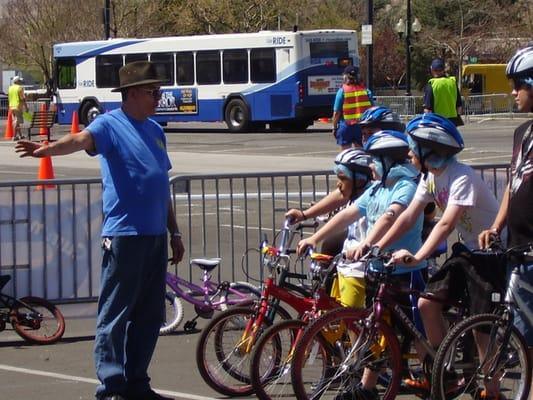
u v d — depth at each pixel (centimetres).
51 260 1019
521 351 682
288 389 766
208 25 6347
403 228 711
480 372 682
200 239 1337
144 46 4309
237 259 1238
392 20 7381
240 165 2548
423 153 701
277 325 736
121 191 731
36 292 1013
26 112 3769
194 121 4209
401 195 726
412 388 732
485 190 706
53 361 914
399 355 711
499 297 682
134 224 730
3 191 1000
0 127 4738
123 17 6319
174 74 4241
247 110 4062
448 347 672
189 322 1011
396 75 6894
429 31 6469
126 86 737
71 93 4525
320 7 6606
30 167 2608
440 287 703
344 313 702
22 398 795
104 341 732
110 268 735
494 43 6375
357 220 761
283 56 3972
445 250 865
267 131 4153
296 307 760
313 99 3966
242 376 785
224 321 787
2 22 6650
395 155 735
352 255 707
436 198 713
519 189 664
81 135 721
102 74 4434
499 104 4991
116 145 730
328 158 2720
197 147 3259
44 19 6350
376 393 718
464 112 4922
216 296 1002
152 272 748
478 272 689
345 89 1897
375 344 707
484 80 5931
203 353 785
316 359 735
